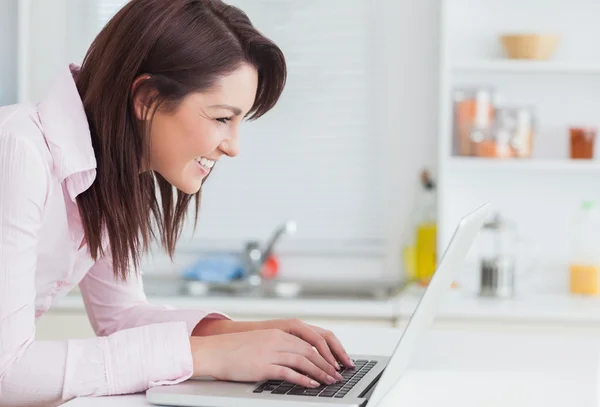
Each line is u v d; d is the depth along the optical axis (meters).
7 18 3.61
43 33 3.85
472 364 1.64
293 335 1.50
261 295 3.33
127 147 1.45
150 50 1.42
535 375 1.55
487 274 3.38
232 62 1.45
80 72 1.50
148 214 1.55
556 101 3.63
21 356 1.32
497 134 3.47
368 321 3.15
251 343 1.39
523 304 3.20
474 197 3.67
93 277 1.76
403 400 1.37
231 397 1.26
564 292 3.56
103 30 1.46
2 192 1.31
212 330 1.67
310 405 1.23
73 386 1.33
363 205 3.77
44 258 1.46
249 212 3.84
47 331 3.21
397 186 3.74
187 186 1.53
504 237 3.54
